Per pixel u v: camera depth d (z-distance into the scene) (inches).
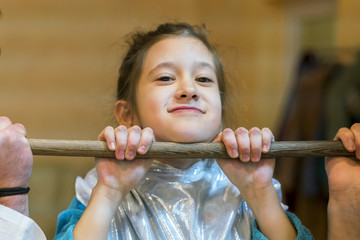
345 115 95.1
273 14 144.4
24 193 35.5
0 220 34.1
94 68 146.9
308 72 103.3
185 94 40.4
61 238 36.0
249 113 142.3
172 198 42.2
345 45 103.6
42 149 35.5
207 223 41.6
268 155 37.7
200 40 47.7
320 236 101.7
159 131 40.8
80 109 146.6
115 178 37.4
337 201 37.3
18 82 149.3
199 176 43.6
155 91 42.1
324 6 135.6
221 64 52.2
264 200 38.9
